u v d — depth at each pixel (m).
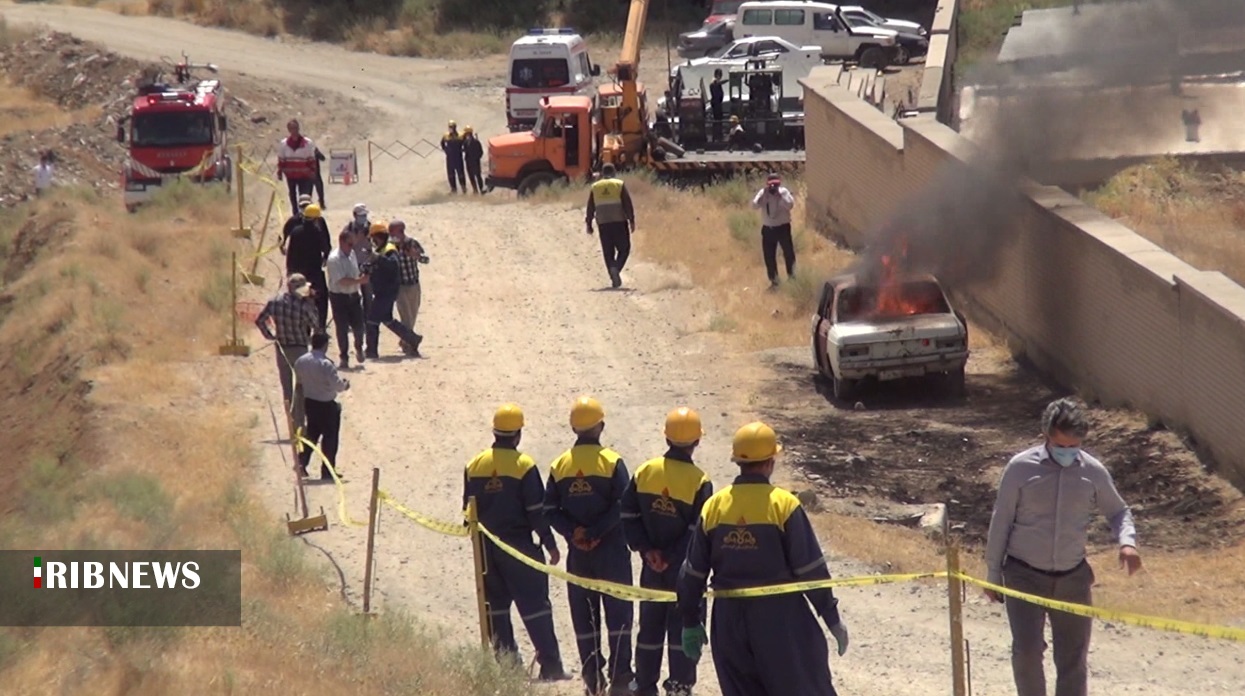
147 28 152.50
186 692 18.66
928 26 138.88
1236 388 35.62
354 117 123.88
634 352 52.06
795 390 47.47
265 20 151.62
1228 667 24.39
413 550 32.41
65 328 52.94
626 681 22.97
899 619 27.42
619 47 141.00
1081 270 45.28
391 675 21.44
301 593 27.77
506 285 62.69
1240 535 32.84
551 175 87.38
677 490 21.11
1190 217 63.28
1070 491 18.62
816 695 17.67
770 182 58.06
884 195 63.22
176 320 54.44
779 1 120.75
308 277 50.06
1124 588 29.52
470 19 150.50
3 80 135.12
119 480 34.38
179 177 80.69
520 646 26.77
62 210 70.88
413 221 76.69
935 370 45.44
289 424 38.44
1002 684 23.83
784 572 17.72
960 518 35.19
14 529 29.25
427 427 43.09
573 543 22.91
